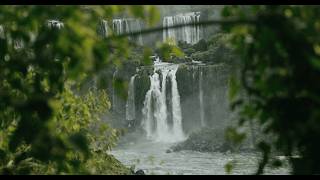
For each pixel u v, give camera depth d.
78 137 3.38
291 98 3.22
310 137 3.20
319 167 3.34
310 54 3.04
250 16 3.31
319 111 2.96
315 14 3.17
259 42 3.13
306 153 3.37
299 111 3.19
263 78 3.25
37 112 3.60
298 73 3.09
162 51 3.93
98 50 3.21
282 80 3.13
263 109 3.33
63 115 5.19
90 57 3.17
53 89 4.20
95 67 3.22
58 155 3.45
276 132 3.35
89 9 3.51
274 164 3.60
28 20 3.42
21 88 3.94
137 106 27.39
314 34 3.06
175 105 27.33
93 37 3.24
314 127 3.00
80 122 5.70
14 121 4.65
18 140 3.58
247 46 3.33
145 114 27.83
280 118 3.28
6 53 3.85
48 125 3.56
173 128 27.53
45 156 3.41
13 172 4.77
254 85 3.36
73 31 3.25
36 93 3.89
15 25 3.71
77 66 3.21
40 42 3.43
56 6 3.31
